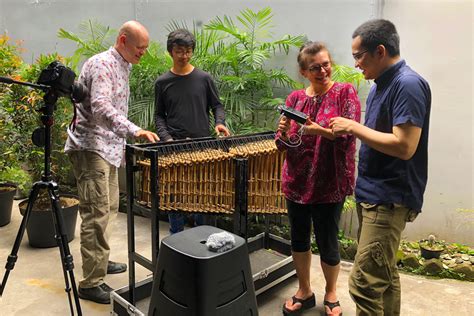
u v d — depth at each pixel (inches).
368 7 116.0
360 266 61.3
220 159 77.4
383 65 58.5
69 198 128.4
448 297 95.5
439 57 109.7
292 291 96.9
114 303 79.9
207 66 129.8
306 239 84.0
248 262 61.6
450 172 113.1
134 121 132.7
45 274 103.4
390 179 59.0
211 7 140.8
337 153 73.9
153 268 73.9
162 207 73.7
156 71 131.3
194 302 56.2
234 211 80.7
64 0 166.4
